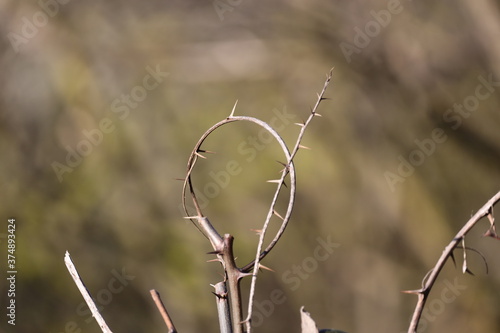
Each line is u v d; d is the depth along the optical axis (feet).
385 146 43.24
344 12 40.45
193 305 41.45
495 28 37.17
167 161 42.91
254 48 41.45
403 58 39.86
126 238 41.45
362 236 44.52
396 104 41.78
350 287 44.34
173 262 41.78
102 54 41.22
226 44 41.78
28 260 38.96
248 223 43.91
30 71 39.60
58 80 40.09
